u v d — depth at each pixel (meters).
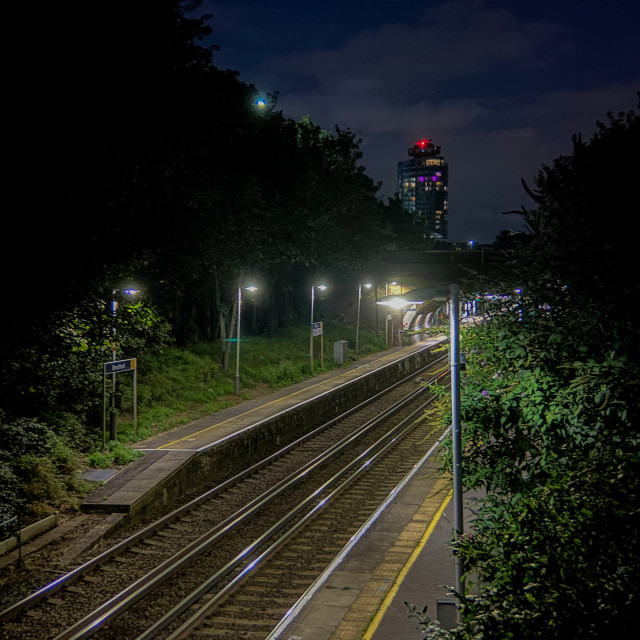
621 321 8.95
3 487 17.62
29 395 21.09
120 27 18.92
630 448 8.34
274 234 42.41
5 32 15.80
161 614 13.48
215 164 35.72
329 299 69.38
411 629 10.19
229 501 22.05
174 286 30.11
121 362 25.81
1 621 12.82
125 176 19.59
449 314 10.00
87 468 22.47
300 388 39.91
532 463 9.83
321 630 10.49
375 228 58.53
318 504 21.34
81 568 15.15
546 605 5.67
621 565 5.93
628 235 9.46
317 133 56.28
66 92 17.03
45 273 16.97
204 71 25.31
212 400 34.72
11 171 16.12
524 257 9.80
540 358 9.52
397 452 29.34
